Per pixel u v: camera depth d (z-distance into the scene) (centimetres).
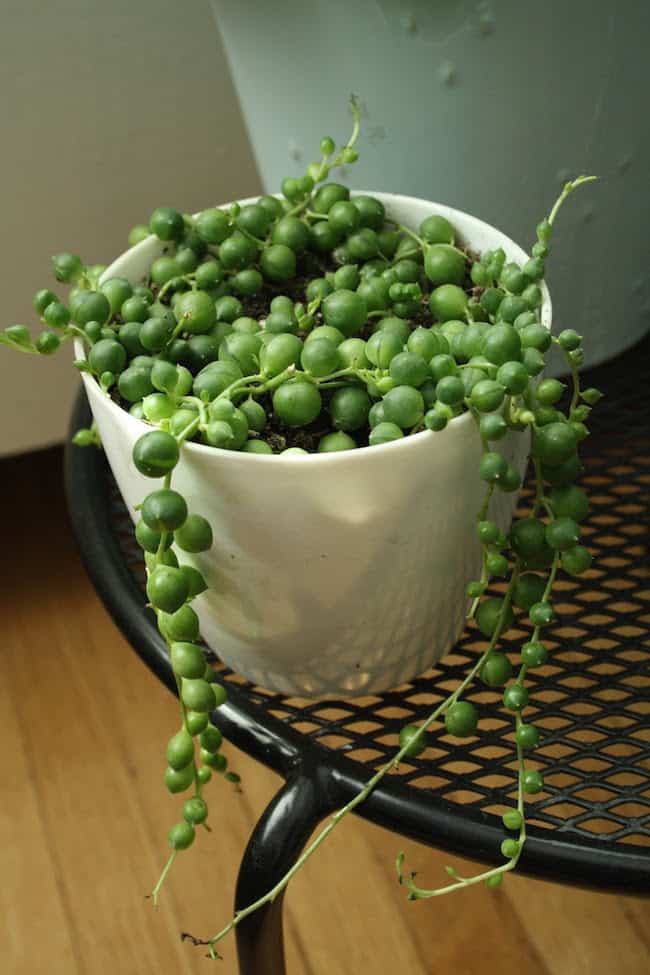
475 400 38
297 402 40
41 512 110
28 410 94
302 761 44
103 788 88
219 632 45
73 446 55
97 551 51
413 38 48
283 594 42
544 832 41
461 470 40
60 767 90
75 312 43
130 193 86
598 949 74
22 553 106
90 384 42
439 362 39
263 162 56
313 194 48
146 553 40
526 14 47
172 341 44
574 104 49
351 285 45
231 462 39
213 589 42
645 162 52
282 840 43
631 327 57
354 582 41
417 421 39
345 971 75
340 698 47
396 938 76
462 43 47
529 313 41
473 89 49
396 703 47
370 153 52
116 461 43
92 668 97
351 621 43
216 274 46
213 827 84
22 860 84
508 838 41
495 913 77
